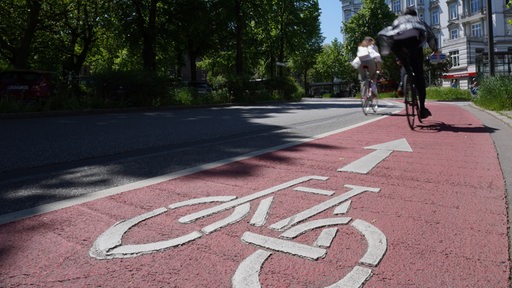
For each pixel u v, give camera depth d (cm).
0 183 353
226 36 3300
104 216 252
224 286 165
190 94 2025
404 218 240
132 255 195
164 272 178
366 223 232
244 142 588
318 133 683
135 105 1661
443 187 310
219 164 412
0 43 2434
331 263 183
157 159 460
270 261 186
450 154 450
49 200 295
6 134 744
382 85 5181
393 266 179
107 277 174
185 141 623
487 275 170
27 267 184
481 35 5509
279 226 229
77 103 1450
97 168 416
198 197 290
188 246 204
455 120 852
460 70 5412
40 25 2488
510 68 1844
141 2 2666
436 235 213
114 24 2809
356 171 367
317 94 8038
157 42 2908
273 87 2947
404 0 6675
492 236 212
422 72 682
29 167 431
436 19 6284
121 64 3738
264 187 316
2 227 235
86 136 701
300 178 343
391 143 535
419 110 703
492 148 486
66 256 195
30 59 2914
